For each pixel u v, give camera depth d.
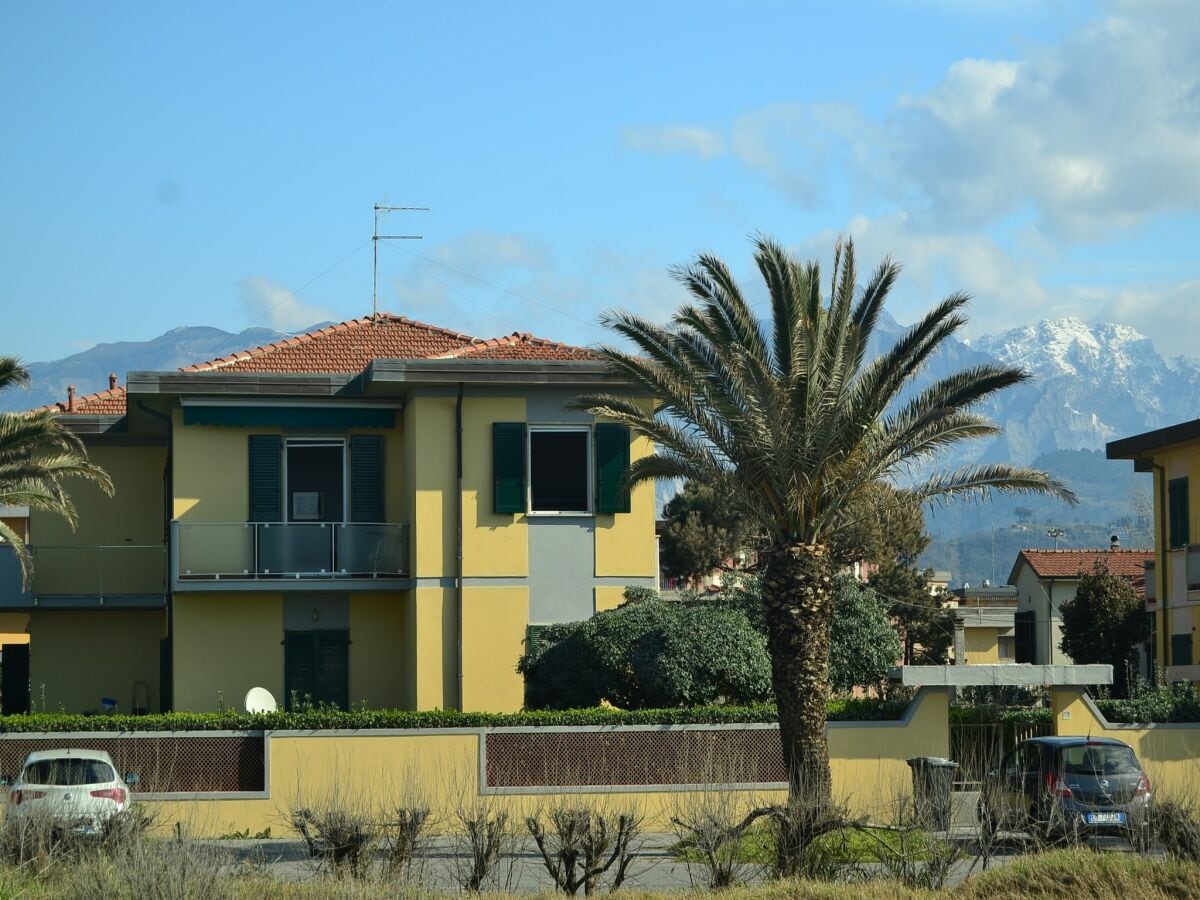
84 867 25.66
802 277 37.56
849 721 42.00
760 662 42.75
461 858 33.41
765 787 40.72
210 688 51.31
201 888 24.95
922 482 38.03
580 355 55.38
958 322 36.19
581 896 28.95
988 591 113.62
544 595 50.72
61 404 60.91
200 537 50.81
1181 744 43.34
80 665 57.53
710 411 37.06
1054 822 33.03
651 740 40.91
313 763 39.88
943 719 42.06
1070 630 77.88
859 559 66.69
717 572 92.88
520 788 40.03
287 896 26.09
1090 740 36.69
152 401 52.19
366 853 28.55
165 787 39.53
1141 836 31.30
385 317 58.84
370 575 51.31
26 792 34.16
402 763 40.12
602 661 43.09
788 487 36.47
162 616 57.94
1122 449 63.50
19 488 48.22
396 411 53.00
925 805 30.66
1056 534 128.12
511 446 50.81
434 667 50.03
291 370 54.38
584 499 51.50
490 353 55.28
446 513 50.62
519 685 50.19
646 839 38.28
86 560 55.81
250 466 52.25
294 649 51.94
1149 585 66.44
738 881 30.06
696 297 36.56
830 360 36.47
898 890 28.00
